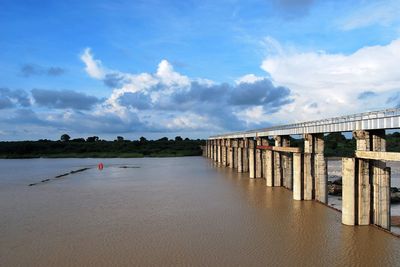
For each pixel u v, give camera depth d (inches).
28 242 1445.6
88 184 3117.6
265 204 2070.6
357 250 1296.8
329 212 1844.2
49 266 1202.6
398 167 4360.2
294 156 2190.0
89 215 1879.9
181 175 3678.6
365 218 1563.7
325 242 1381.6
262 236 1467.8
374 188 1545.3
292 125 2433.6
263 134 3068.4
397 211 1967.3
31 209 2055.9
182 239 1445.6
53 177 3727.9
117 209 2014.0
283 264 1187.3
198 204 2111.2
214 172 3900.1
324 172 2124.8
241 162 3846.0
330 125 1804.9
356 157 1537.9
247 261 1213.7
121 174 3932.1
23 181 3412.9
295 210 1900.8
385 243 1359.5
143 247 1359.5
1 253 1327.5
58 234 1546.5
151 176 3644.2
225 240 1425.9
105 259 1250.6
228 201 2181.3
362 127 1498.5
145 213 1902.1
